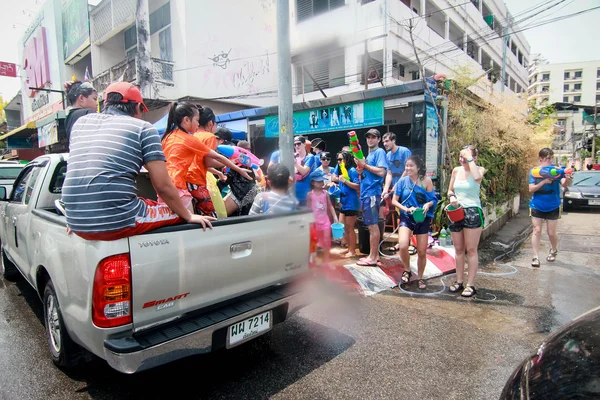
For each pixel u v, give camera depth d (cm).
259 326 262
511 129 893
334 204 682
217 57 1498
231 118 1079
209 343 232
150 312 216
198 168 295
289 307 285
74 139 227
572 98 7625
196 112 300
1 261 539
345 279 464
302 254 306
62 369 290
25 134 2144
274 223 281
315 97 1711
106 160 209
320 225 494
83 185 205
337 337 344
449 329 359
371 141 504
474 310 406
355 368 291
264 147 1253
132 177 217
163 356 210
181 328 223
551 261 613
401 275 508
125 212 205
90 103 377
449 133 735
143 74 1347
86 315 213
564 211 1260
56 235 253
